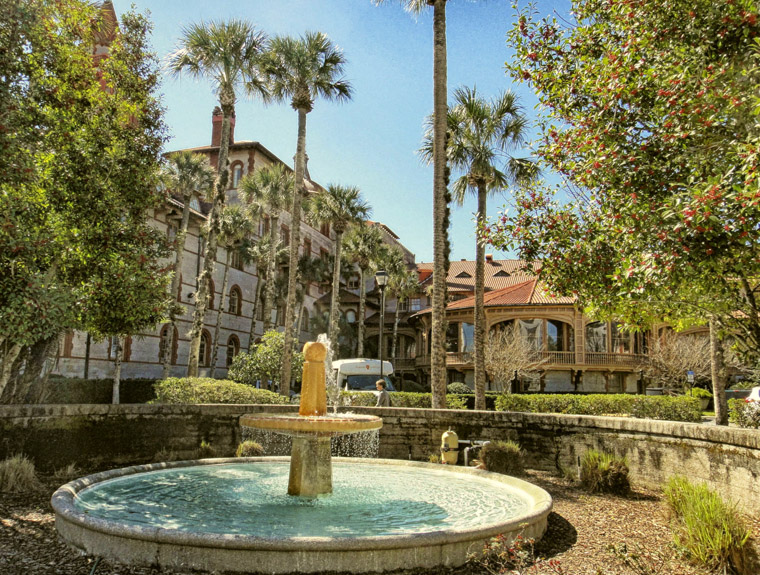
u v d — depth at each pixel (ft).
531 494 24.30
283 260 140.56
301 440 25.12
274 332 88.02
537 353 110.63
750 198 15.84
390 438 42.68
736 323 24.59
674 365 97.86
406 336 173.47
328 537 15.90
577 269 25.91
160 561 16.06
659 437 31.68
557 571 15.99
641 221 20.56
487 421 41.11
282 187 117.29
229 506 22.33
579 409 74.13
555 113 26.35
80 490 23.43
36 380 38.70
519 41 26.78
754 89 18.40
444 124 51.98
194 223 110.93
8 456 31.07
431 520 20.70
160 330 103.40
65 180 35.09
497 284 168.04
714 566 17.37
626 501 27.96
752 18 18.74
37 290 28.40
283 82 76.18
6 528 20.07
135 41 40.70
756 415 51.21
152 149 39.75
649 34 21.59
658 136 21.66
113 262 35.76
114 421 36.14
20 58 31.22
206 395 50.21
